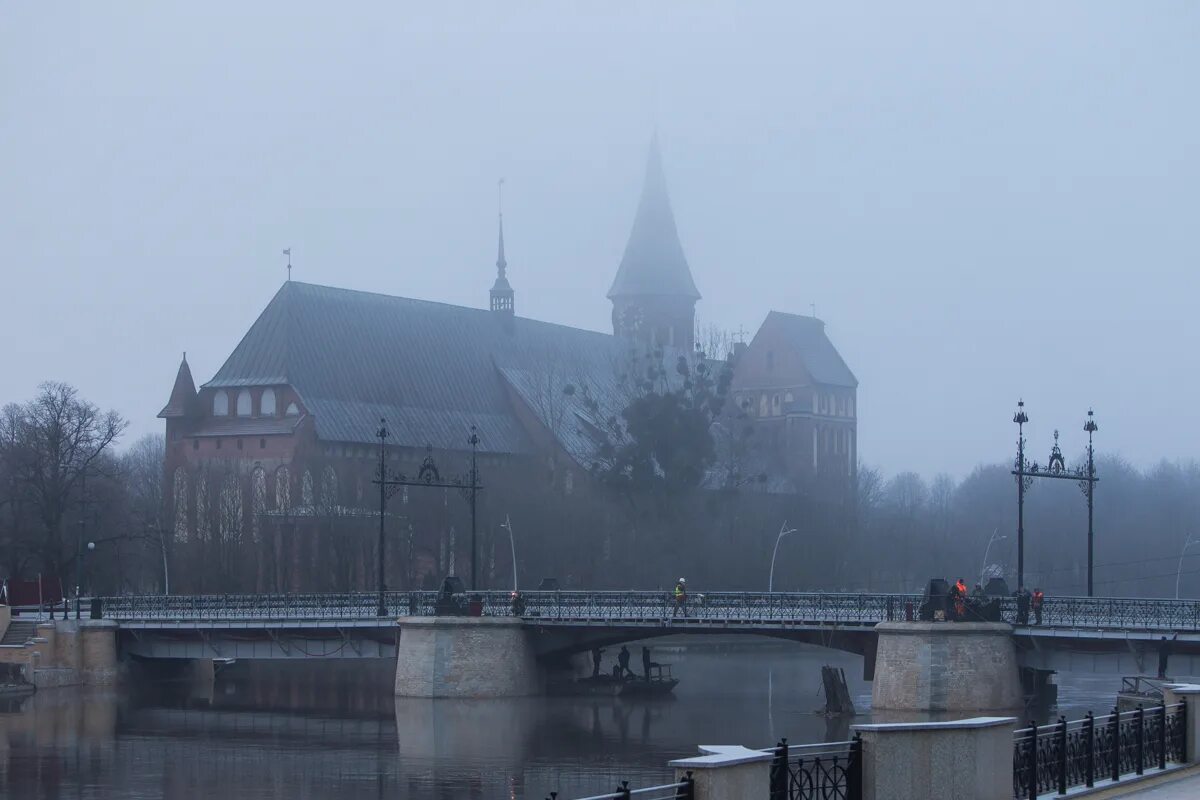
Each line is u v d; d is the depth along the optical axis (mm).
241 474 159125
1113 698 89625
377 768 68875
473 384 186875
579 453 182250
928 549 195375
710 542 160375
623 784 26312
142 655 106062
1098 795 35750
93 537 143750
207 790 64188
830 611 88312
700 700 93125
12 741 78812
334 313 176125
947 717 77812
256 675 117812
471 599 95938
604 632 92438
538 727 81188
